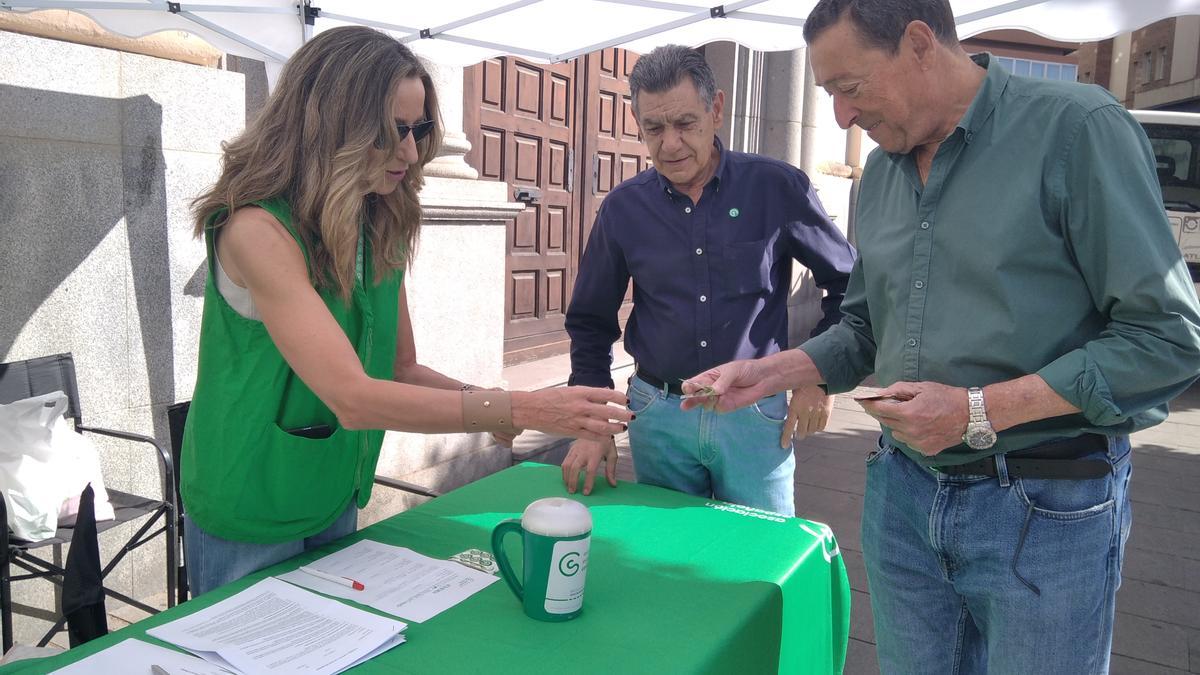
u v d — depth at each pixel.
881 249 1.61
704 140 2.13
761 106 7.28
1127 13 2.67
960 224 1.43
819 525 1.88
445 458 4.22
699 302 2.24
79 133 2.87
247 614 1.36
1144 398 1.30
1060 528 1.42
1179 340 1.24
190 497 1.57
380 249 1.65
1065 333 1.39
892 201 1.62
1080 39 2.80
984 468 1.47
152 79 3.04
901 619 1.68
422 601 1.45
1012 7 2.75
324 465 1.57
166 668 1.20
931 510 1.54
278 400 1.52
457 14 3.14
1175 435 6.18
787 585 1.61
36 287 2.81
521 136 5.61
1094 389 1.27
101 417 3.02
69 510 2.46
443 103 4.09
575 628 1.37
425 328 4.06
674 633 1.36
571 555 1.36
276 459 1.52
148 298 3.12
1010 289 1.39
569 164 6.09
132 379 3.10
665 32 3.16
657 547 1.72
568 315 2.50
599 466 2.08
